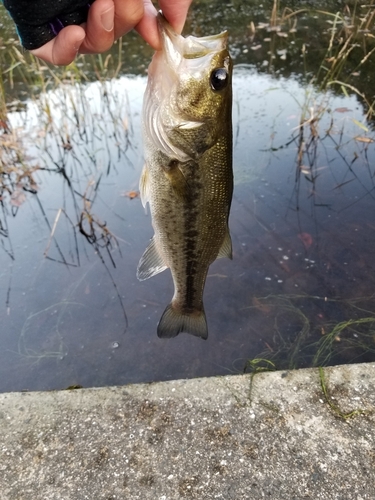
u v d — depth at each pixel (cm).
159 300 56
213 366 48
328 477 30
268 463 31
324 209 66
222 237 36
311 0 143
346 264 57
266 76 104
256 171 74
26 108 99
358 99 91
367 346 47
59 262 62
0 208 73
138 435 33
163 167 31
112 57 122
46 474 31
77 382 47
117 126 91
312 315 52
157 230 34
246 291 55
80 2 23
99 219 69
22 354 50
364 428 33
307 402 35
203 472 31
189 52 29
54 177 79
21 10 22
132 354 50
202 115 30
